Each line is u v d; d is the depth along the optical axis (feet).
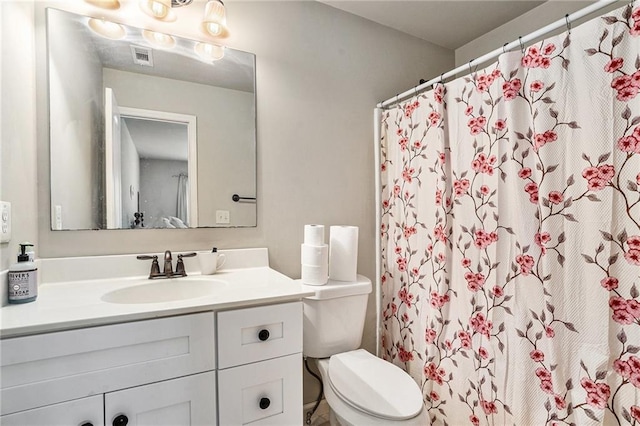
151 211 4.42
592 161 3.27
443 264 4.84
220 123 4.88
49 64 3.87
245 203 5.05
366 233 6.25
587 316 3.32
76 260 3.94
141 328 2.81
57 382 2.53
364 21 6.25
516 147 3.87
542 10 5.84
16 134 3.28
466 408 4.57
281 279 4.21
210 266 4.48
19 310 2.82
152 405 2.86
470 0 5.74
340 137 5.95
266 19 5.25
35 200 3.72
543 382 3.66
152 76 4.45
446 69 7.36
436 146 5.00
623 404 3.09
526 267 3.80
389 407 3.74
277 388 3.44
